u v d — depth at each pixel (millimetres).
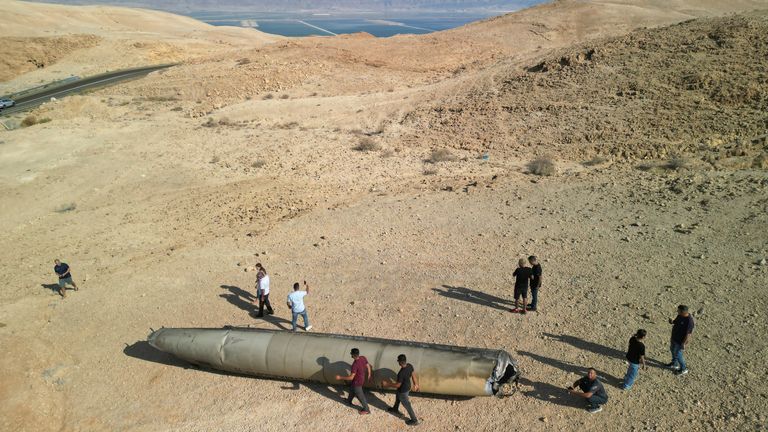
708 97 26375
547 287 13641
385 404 10688
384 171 25859
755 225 14727
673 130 24859
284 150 30844
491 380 10164
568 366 10836
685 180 19141
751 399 9289
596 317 12141
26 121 41344
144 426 10688
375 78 48594
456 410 10258
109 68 68312
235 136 34656
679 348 9891
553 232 16625
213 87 47969
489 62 47250
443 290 14109
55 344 13500
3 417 10875
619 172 21734
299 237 18500
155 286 15984
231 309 14383
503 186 21484
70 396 11711
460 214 18984
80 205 24906
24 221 23312
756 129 23047
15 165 30812
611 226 16453
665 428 9078
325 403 10852
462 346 11047
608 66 32156
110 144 34094
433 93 39000
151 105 45281
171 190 25953
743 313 11352
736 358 10242
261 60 54719
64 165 30422
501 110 31578
